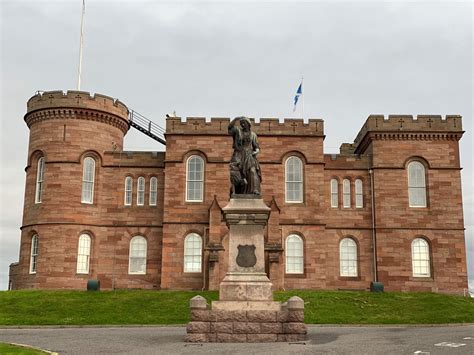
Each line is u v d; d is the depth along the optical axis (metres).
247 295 22.12
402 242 51.47
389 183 52.47
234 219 22.86
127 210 51.75
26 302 38.09
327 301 39.09
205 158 51.06
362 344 21.08
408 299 40.59
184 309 36.19
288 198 50.91
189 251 49.94
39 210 50.09
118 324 32.06
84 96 51.41
